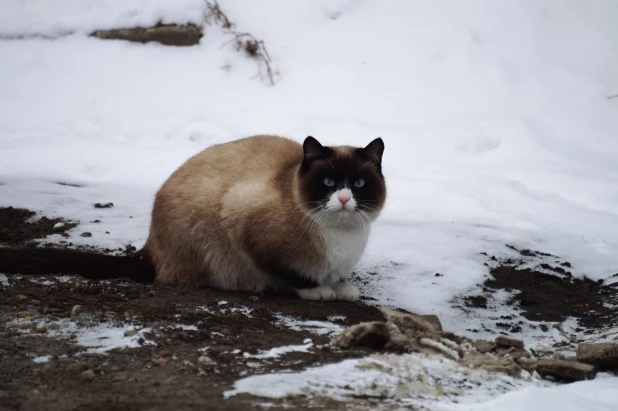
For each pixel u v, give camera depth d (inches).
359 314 112.5
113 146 146.9
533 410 97.5
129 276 116.4
